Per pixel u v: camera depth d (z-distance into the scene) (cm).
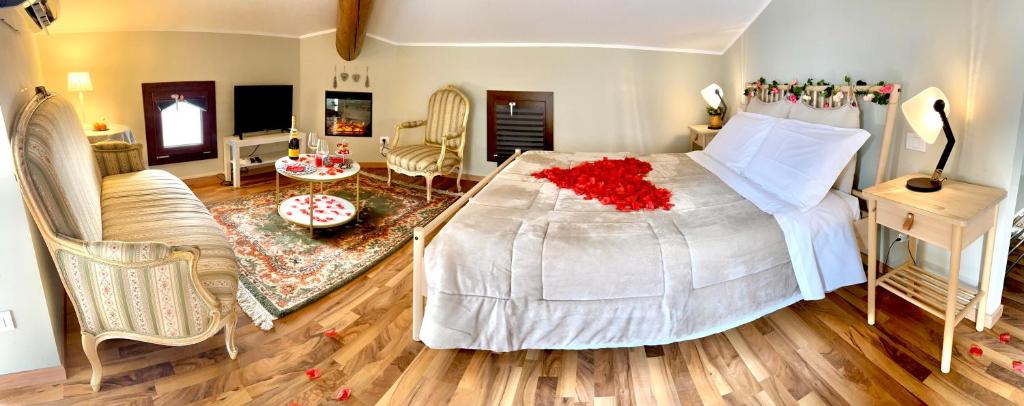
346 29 470
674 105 510
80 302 213
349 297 299
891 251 315
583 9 431
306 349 250
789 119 348
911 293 251
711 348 251
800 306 288
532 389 224
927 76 286
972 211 222
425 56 536
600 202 289
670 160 391
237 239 369
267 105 514
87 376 228
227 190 478
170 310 222
